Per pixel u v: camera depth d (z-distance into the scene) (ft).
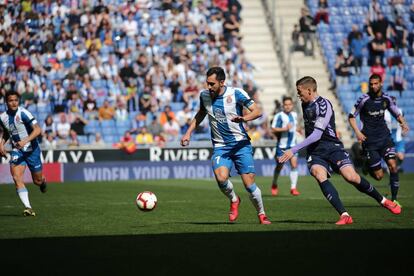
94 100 195.42
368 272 46.88
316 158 75.72
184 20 220.02
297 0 237.45
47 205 107.76
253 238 64.28
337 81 214.90
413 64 222.69
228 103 74.02
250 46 226.17
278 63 222.48
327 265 49.70
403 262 50.65
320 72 220.64
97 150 177.99
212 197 121.49
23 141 89.30
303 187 146.41
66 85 199.72
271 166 186.80
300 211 93.66
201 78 206.18
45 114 194.49
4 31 208.64
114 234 69.31
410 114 212.02
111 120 194.39
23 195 91.81
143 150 180.24
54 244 62.64
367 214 86.99
